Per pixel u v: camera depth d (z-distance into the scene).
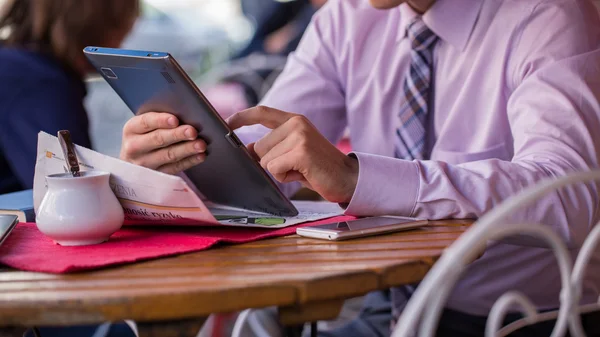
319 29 1.91
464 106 1.57
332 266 0.86
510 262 1.48
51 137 1.11
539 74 1.39
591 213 1.20
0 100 2.01
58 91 2.06
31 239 1.07
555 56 1.42
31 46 2.10
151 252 0.95
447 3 1.57
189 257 0.94
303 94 1.87
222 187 1.30
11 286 0.81
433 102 1.62
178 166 1.26
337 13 1.86
